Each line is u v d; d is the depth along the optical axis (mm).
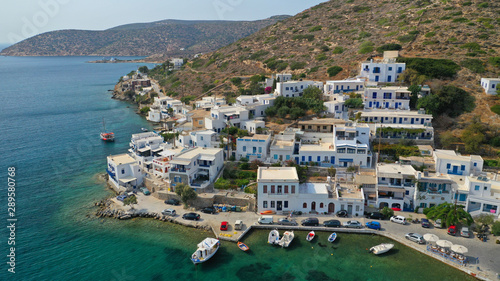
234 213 79125
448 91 114375
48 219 79938
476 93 118312
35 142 138875
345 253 65062
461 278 57781
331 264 62281
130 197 81812
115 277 60812
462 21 176375
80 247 69438
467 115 109875
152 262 64562
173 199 84625
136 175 94562
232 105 133375
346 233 70938
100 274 61688
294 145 97438
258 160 94750
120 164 92688
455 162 80875
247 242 69062
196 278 59812
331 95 127438
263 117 122125
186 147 106188
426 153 90750
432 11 199000
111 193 92875
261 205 78500
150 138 108938
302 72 179125
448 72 130250
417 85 116438
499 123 103812
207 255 63594
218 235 70375
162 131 143125
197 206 82438
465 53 145875
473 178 74188
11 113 193625
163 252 67438
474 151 93125
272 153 93438
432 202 75000
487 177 76938
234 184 88125
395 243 67250
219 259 64312
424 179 75375
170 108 170875
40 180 101562
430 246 64438
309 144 98875
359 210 75875
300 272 60594
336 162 91062
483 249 63375
